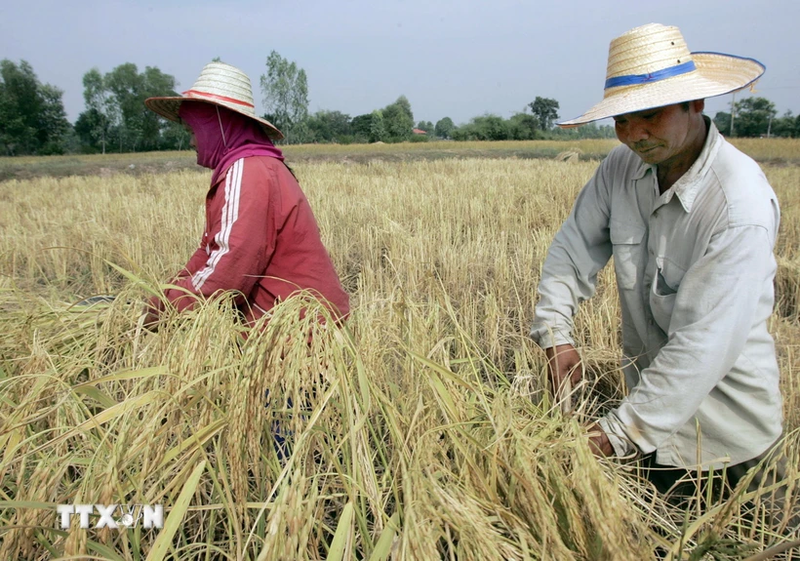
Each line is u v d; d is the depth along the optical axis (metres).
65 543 1.30
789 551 1.67
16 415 1.58
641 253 2.15
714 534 1.26
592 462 1.28
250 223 2.22
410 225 8.97
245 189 2.24
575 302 2.38
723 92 1.75
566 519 1.35
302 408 1.76
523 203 11.34
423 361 1.65
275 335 1.57
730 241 1.74
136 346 1.90
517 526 1.30
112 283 6.17
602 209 2.30
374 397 1.72
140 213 9.98
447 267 5.96
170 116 2.69
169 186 16.09
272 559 1.13
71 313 2.43
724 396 1.97
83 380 2.04
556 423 1.61
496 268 5.78
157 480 1.55
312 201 10.52
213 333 1.75
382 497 1.53
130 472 1.50
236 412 1.46
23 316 2.30
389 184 13.91
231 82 2.37
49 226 9.20
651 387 1.77
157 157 43.50
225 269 2.18
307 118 82.50
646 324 2.25
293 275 2.42
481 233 7.70
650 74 1.78
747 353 1.92
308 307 1.77
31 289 5.25
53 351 2.14
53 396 1.77
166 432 1.48
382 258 7.27
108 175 27.70
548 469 1.41
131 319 2.15
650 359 2.31
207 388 1.59
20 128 81.25
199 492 1.68
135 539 1.40
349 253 7.61
